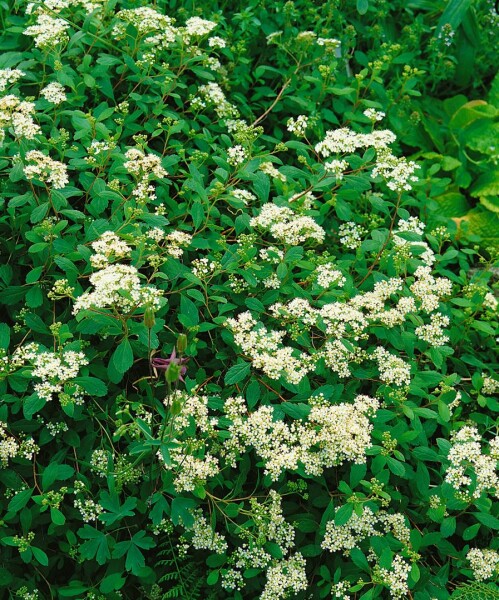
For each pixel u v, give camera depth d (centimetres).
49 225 50
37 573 50
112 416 52
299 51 70
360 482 48
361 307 57
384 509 52
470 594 49
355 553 48
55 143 55
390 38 81
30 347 48
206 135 61
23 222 53
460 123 79
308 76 67
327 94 71
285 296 56
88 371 50
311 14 74
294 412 49
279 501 49
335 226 64
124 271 47
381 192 69
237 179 60
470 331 62
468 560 52
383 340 58
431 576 51
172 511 47
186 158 62
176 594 49
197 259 56
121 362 47
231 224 56
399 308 54
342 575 51
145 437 50
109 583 47
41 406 46
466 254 72
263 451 48
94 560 50
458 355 62
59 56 59
